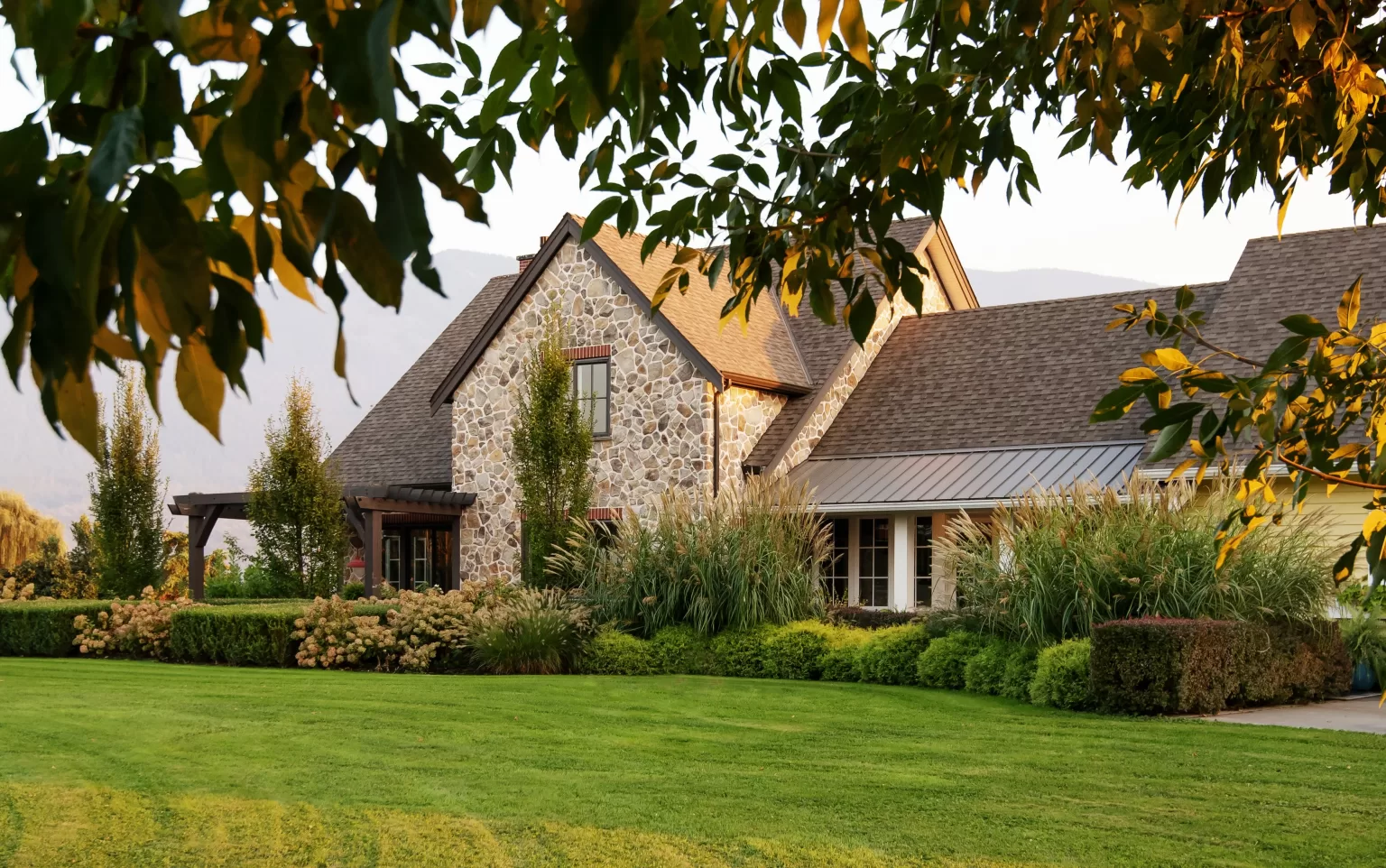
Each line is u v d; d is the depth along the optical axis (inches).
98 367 52.8
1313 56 180.5
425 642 704.4
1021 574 576.7
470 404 976.9
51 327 49.2
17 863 269.7
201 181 55.1
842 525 872.3
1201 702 494.3
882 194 174.7
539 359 857.5
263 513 903.7
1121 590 555.5
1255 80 179.6
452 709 499.2
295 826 298.2
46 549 1207.6
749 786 343.3
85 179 48.5
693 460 858.8
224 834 292.2
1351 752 398.9
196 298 49.3
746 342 928.3
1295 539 564.1
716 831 291.6
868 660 614.5
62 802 325.1
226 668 713.0
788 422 916.0
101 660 792.3
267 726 452.4
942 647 585.3
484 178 156.3
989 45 163.8
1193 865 262.8
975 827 295.3
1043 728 453.1
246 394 52.4
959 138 165.2
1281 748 406.3
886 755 393.1
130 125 48.1
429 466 1059.3
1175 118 199.8
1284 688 542.3
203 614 756.0
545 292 943.7
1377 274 818.2
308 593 901.8
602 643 674.8
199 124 56.8
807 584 695.7
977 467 832.9
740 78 149.5
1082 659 511.2
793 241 192.1
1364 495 657.0
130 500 962.7
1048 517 587.5
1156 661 488.1
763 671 645.9
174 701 527.5
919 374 973.8
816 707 511.2
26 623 835.4
